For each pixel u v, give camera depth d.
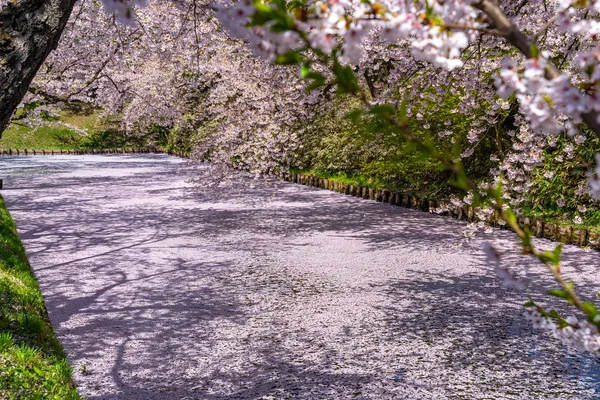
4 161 26.67
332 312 6.21
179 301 6.63
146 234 10.65
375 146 14.46
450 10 0.84
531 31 6.74
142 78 17.39
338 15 0.81
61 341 5.38
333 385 4.46
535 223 10.05
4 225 8.64
